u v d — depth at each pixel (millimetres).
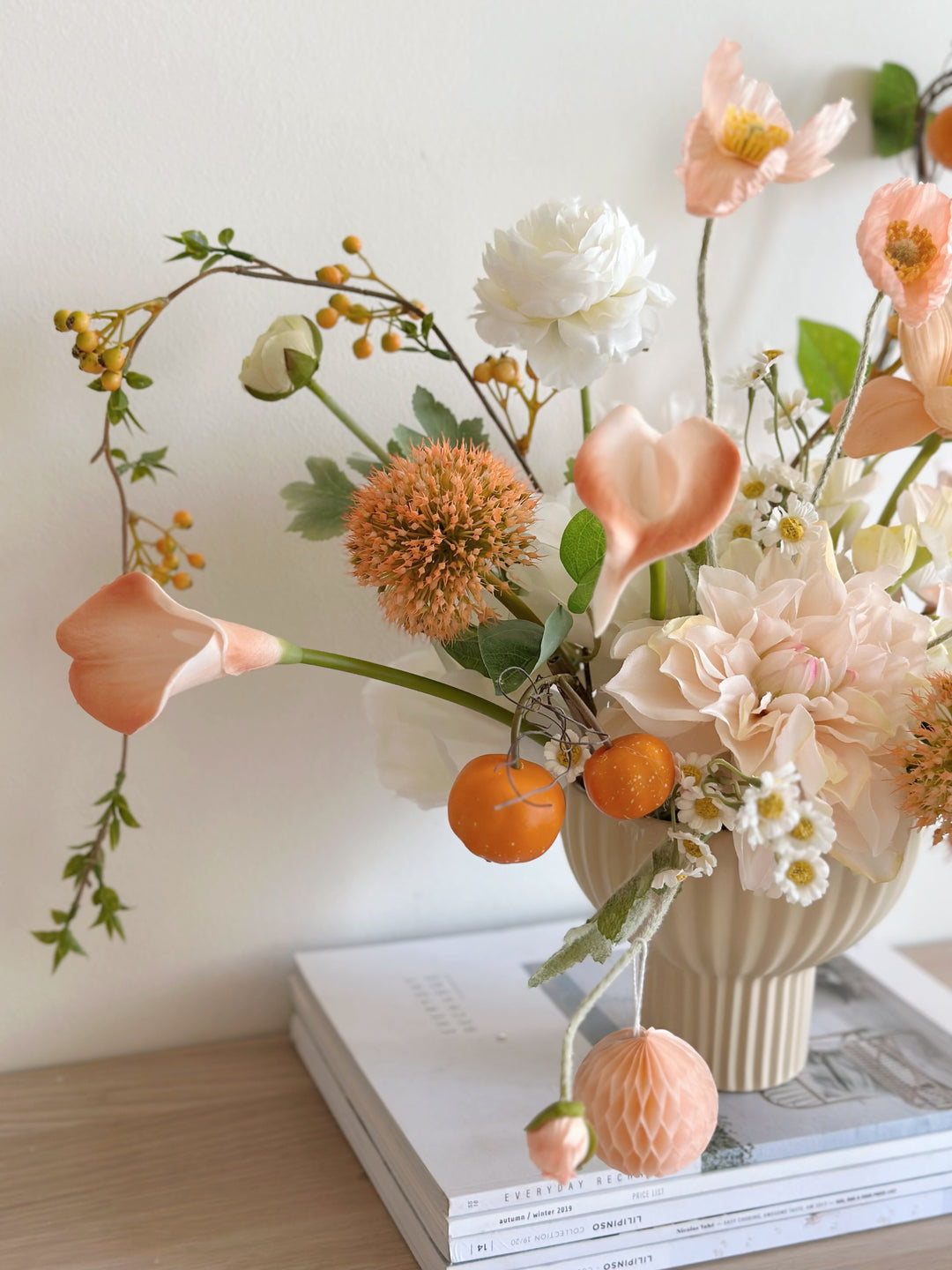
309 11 667
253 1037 789
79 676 488
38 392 666
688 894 562
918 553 598
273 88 670
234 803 754
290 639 741
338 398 721
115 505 693
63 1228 588
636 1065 500
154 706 470
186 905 758
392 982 742
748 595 522
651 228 759
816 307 808
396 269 714
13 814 713
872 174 798
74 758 717
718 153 460
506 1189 536
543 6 708
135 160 656
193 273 678
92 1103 700
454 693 555
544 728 551
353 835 784
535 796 499
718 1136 586
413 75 693
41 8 625
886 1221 605
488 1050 666
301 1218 601
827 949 585
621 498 437
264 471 715
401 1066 645
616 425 447
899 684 512
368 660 760
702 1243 572
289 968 791
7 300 651
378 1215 605
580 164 736
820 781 484
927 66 792
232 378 698
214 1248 577
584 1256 552
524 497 533
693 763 515
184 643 487
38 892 727
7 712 699
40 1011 741
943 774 487
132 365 677
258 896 773
